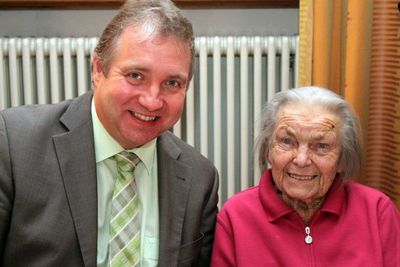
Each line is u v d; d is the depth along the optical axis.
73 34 2.26
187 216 1.33
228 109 2.13
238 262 1.40
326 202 1.42
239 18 2.25
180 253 1.31
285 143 1.40
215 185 1.43
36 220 1.15
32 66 2.14
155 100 1.10
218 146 2.16
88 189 1.19
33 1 2.12
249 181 2.22
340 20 1.96
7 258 1.18
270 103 1.46
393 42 1.92
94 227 1.18
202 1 2.12
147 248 1.29
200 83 2.12
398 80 1.92
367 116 1.97
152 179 1.33
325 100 1.39
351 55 1.91
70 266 1.17
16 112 1.23
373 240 1.38
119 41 1.10
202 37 2.11
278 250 1.40
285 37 2.10
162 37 1.08
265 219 1.44
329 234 1.40
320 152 1.37
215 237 1.46
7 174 1.14
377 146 1.98
